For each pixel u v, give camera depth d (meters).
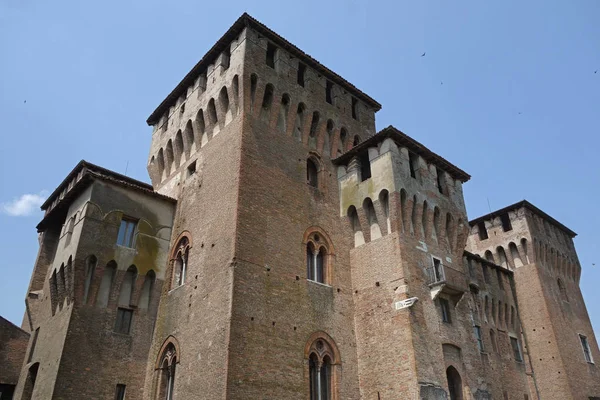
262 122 34.53
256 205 30.81
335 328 31.25
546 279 51.50
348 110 42.12
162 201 36.84
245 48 35.53
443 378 29.19
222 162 33.53
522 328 49.66
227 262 28.38
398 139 35.75
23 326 37.75
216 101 36.53
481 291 46.72
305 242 32.66
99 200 33.22
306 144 36.94
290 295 29.69
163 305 32.97
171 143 41.66
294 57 39.38
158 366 30.50
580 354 49.25
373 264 33.19
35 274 38.81
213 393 25.08
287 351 27.81
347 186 37.09
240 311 26.72
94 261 31.70
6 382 33.09
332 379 29.66
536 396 45.94
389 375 29.19
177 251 34.59
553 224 57.62
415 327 29.48
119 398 29.48
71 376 27.94
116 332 30.97
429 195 36.31
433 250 34.44
